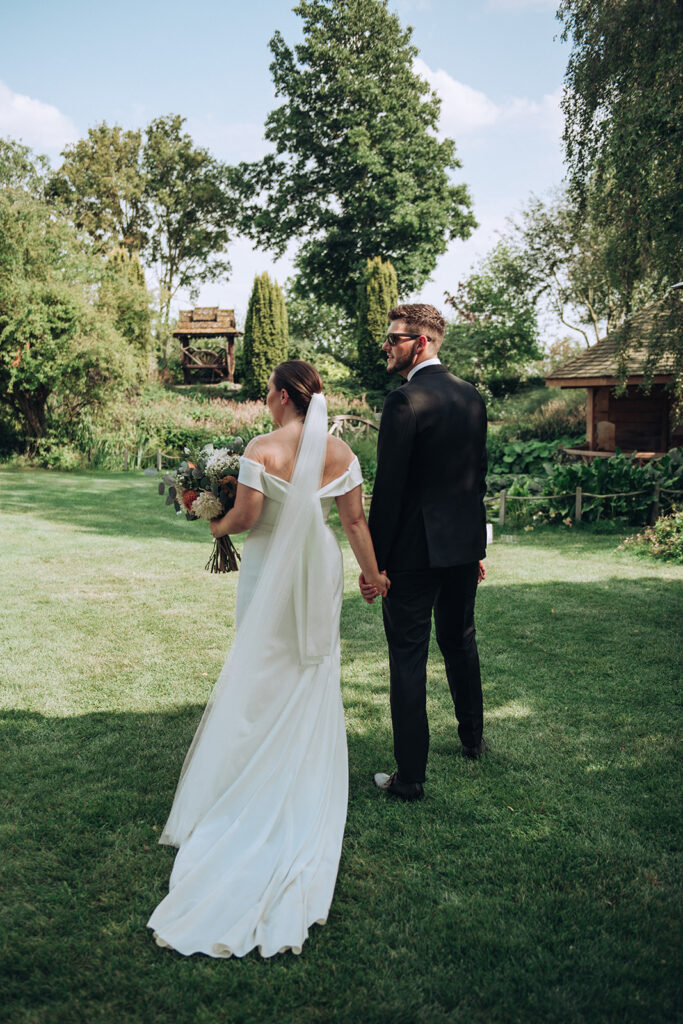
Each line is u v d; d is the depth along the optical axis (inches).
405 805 111.7
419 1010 72.4
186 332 1237.1
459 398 112.3
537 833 103.9
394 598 112.5
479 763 125.9
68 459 690.8
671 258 404.5
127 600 241.1
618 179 406.6
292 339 1278.3
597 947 81.1
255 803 94.0
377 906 88.5
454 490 112.3
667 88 387.9
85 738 136.1
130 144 1574.8
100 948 80.7
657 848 100.1
